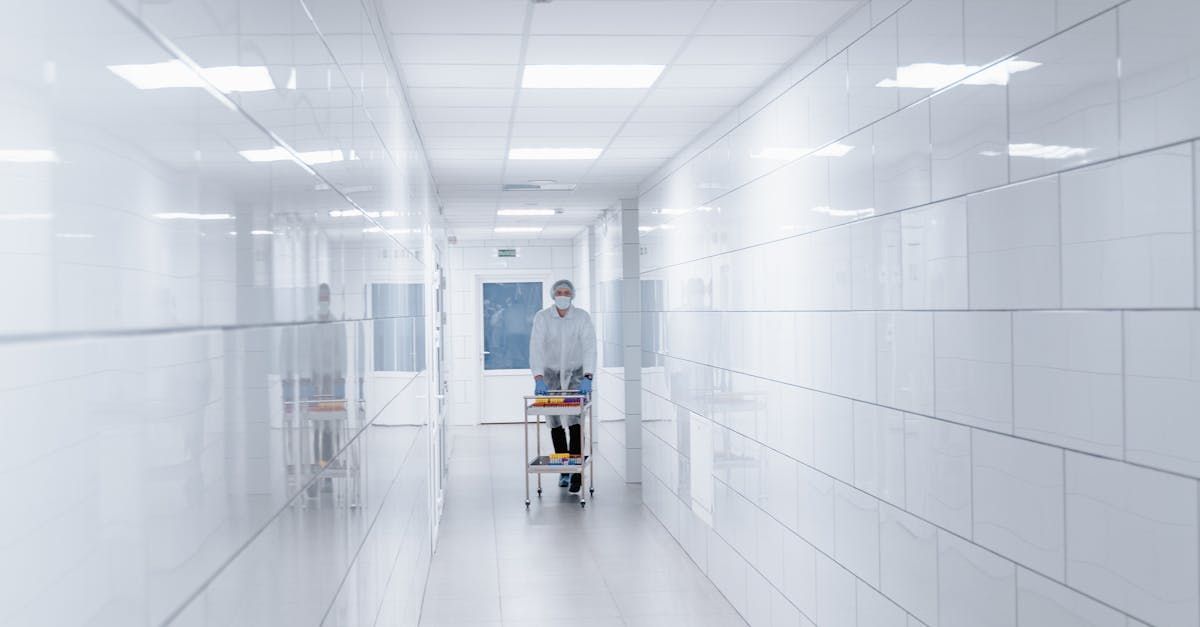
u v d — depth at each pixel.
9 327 0.57
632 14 3.60
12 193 0.57
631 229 9.59
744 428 5.20
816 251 4.02
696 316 6.34
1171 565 1.87
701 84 4.76
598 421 11.93
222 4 1.11
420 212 5.57
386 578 3.07
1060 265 2.24
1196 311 1.79
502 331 14.84
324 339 1.86
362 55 2.66
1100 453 2.10
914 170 3.06
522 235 14.06
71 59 0.67
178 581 0.91
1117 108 2.02
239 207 1.18
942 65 2.85
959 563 2.77
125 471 0.77
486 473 10.31
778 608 4.60
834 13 3.60
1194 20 1.79
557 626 5.16
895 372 3.21
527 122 5.65
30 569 0.60
